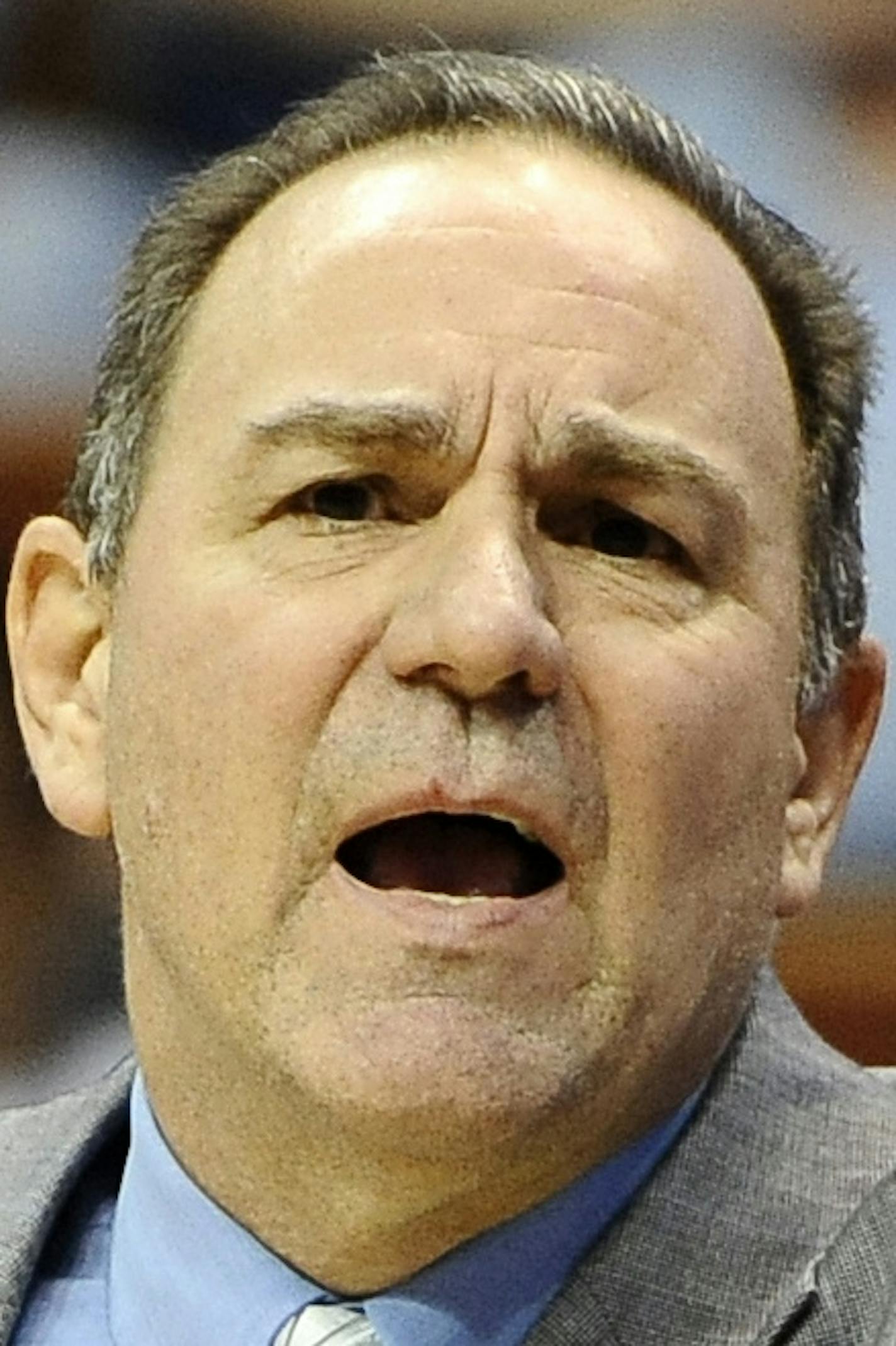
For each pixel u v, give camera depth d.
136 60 6.28
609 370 3.06
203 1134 3.20
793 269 3.37
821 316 3.40
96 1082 3.85
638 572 3.08
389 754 2.90
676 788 3.01
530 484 3.03
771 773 3.16
